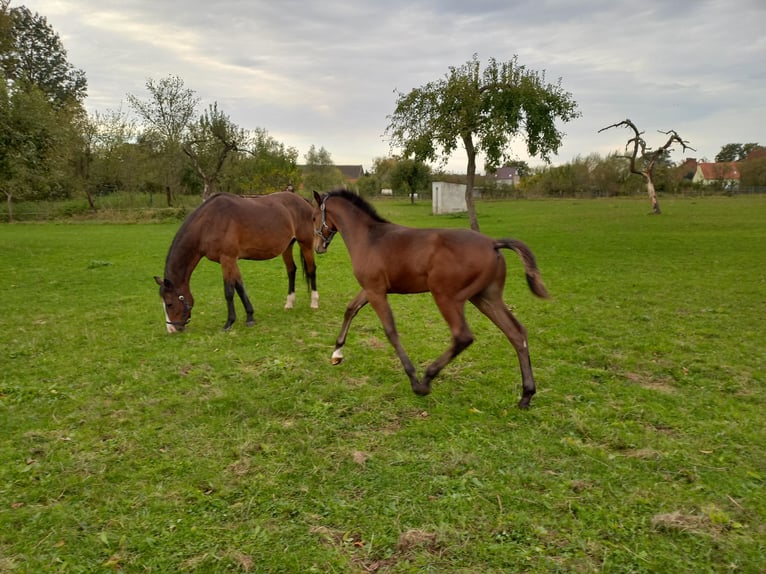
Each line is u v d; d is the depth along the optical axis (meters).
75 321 7.59
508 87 19.23
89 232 22.75
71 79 51.41
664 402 4.51
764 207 31.62
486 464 3.47
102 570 2.56
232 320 7.23
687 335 6.53
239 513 3.01
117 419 4.29
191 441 3.90
